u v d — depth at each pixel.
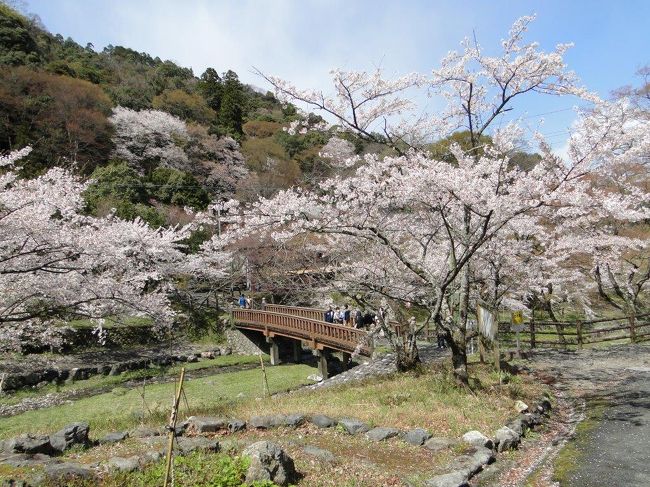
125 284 10.83
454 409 7.92
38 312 9.37
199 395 15.95
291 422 7.20
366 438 6.72
